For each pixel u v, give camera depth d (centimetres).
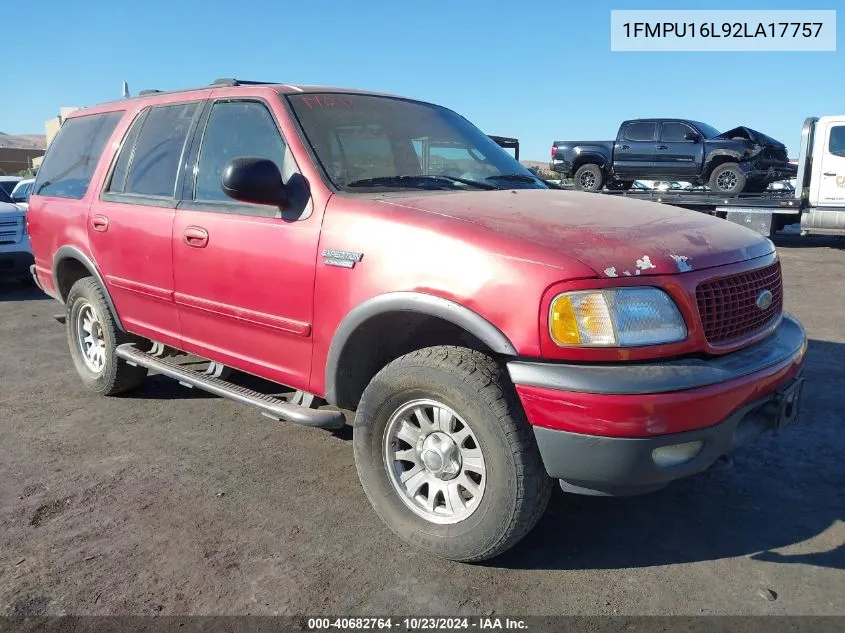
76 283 489
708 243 282
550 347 245
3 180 1184
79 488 355
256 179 308
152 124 433
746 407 262
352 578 275
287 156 338
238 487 355
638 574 277
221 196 368
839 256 1255
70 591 268
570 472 247
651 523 316
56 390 519
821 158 1306
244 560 288
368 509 331
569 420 241
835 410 445
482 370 260
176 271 386
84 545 301
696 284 259
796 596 261
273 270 329
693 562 284
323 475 368
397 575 277
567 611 254
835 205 1307
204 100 397
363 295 289
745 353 275
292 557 290
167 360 439
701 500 336
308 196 321
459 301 261
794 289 912
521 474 255
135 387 501
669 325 250
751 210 1390
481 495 269
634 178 1662
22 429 439
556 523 317
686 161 1573
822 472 362
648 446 238
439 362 269
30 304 912
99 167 466
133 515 326
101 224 445
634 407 235
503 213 288
